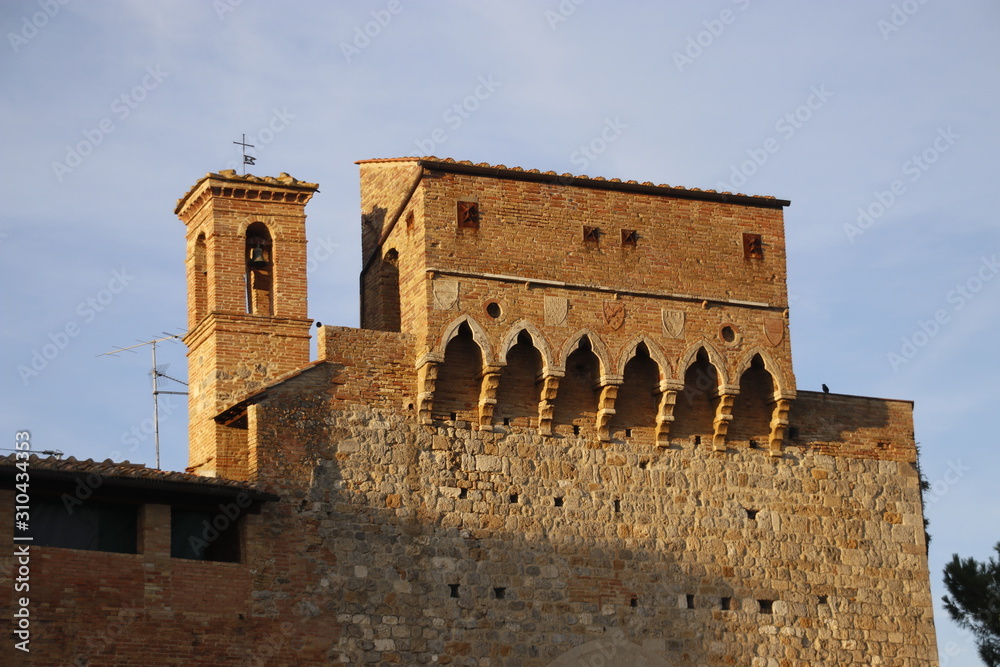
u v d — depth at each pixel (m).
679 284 51.31
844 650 50.94
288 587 45.59
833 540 51.91
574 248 50.38
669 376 50.34
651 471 50.34
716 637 49.62
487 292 49.06
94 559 43.22
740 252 52.41
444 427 48.59
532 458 49.16
